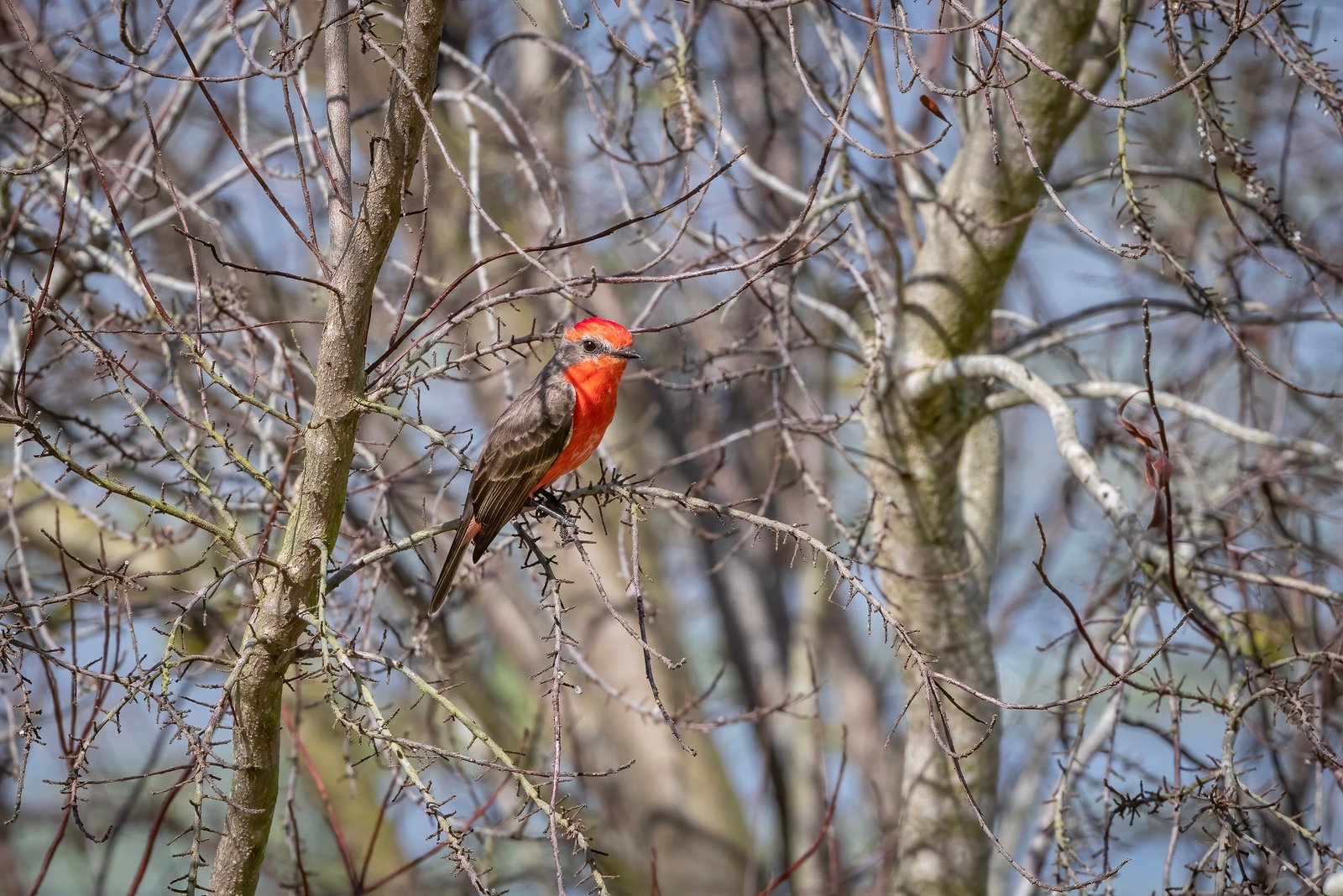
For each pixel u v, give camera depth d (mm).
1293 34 9789
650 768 17625
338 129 7770
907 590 12273
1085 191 18125
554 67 16203
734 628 20734
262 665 7750
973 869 12391
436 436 7461
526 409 10102
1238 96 17391
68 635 11969
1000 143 11148
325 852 16906
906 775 12656
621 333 10258
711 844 17484
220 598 11531
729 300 7090
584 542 7625
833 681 20531
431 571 11203
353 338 7641
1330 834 10883
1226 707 8094
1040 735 16234
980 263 11570
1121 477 14836
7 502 10883
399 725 14805
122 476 14109
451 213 15461
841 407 19406
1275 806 7910
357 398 7707
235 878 8016
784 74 17453
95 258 10656
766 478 20859
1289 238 10211
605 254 18016
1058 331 13125
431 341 8758
